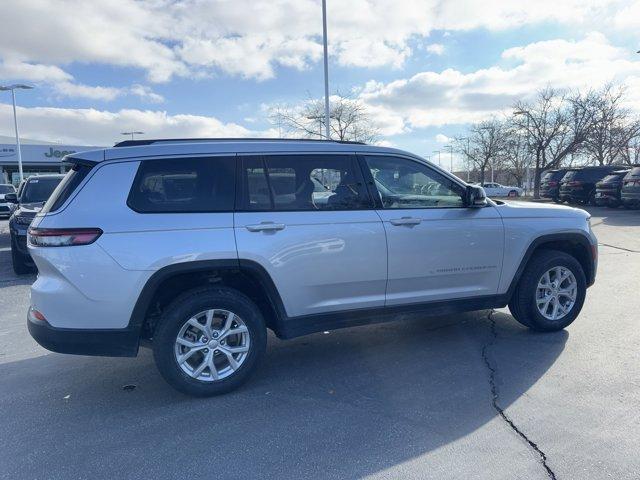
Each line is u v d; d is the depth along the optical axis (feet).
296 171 14.44
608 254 33.35
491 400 12.80
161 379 15.05
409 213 15.35
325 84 61.72
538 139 126.41
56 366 16.31
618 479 9.47
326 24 60.70
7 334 19.98
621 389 13.12
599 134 128.98
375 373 14.85
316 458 10.52
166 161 13.42
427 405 12.69
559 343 16.70
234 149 14.02
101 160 13.07
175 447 11.12
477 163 199.00
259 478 9.91
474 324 19.08
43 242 12.55
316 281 14.28
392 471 9.97
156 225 12.89
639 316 19.30
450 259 15.80
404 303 15.52
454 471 9.90
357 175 15.10
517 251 16.76
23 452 11.07
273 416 12.43
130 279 12.61
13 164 152.76
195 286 13.91
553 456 10.27
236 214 13.57
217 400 13.46
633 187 62.49
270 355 16.67
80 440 11.55
